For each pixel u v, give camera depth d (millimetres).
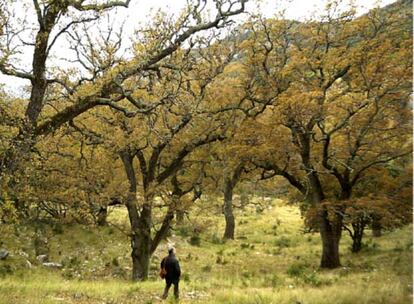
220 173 22828
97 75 13445
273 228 36969
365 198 19719
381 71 18984
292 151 21766
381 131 20125
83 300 13031
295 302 12273
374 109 19656
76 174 17578
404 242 18375
